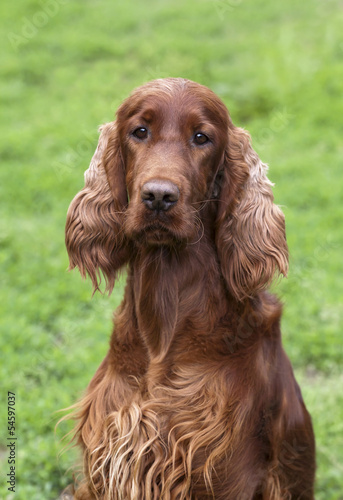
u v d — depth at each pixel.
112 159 4.50
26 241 9.69
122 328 4.56
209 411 4.25
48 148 12.89
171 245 4.20
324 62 15.84
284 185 11.16
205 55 16.45
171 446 4.25
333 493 5.74
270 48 16.55
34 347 7.36
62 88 15.78
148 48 17.12
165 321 4.40
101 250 4.56
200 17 19.33
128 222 4.21
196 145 4.25
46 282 8.68
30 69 16.61
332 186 11.02
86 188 4.62
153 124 4.22
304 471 4.94
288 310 7.79
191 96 4.25
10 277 8.83
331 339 7.30
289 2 20.00
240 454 4.30
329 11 19.19
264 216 4.43
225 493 4.33
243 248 4.38
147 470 4.28
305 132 13.09
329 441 6.21
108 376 4.55
